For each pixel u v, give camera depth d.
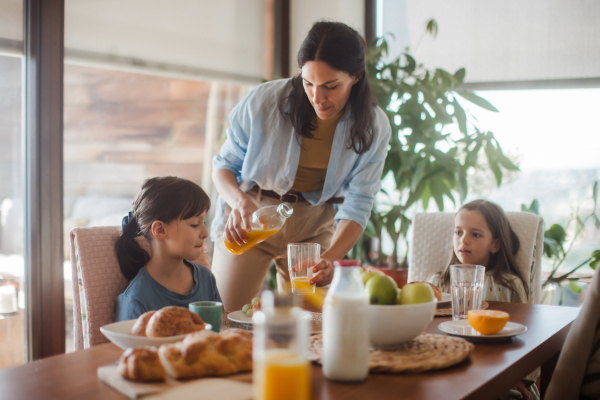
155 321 0.85
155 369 0.73
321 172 1.73
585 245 2.70
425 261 1.89
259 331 0.61
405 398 0.68
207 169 2.75
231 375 0.76
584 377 0.93
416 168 2.54
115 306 1.30
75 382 0.75
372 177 1.72
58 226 1.99
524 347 0.94
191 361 0.74
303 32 3.12
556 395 0.94
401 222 2.59
